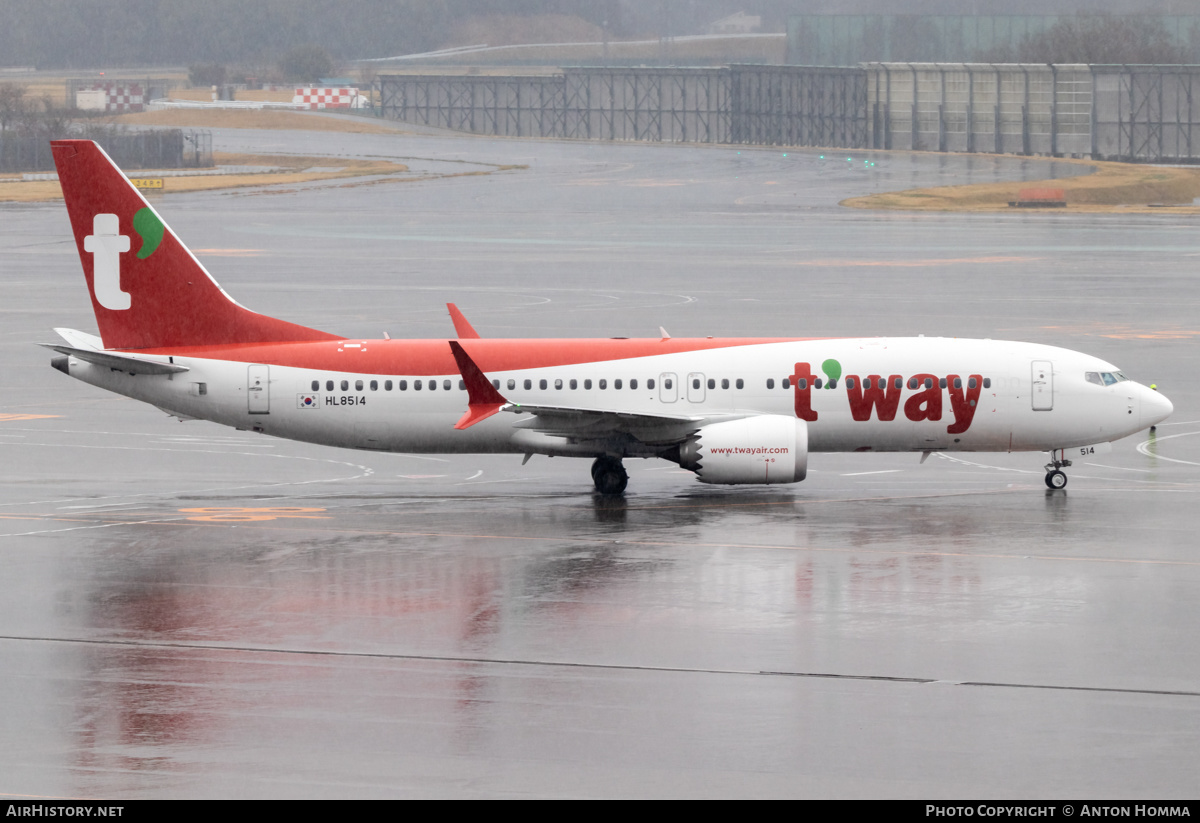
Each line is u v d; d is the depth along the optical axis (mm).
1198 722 99688
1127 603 129500
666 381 182875
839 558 147500
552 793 88250
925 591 134000
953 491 185875
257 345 186125
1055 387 182125
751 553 150250
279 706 103938
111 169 182375
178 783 90125
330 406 183500
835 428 183125
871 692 106000
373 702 104625
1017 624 123000
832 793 87938
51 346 181125
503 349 185250
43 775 91438
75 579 141375
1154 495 181125
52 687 108500
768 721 100188
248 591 136375
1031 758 93312
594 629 122562
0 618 127438
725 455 177500
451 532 162250
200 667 113062
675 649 116688
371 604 131250
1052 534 158125
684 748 95375
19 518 171000
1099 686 107125
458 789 89000
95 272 183625
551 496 184625
